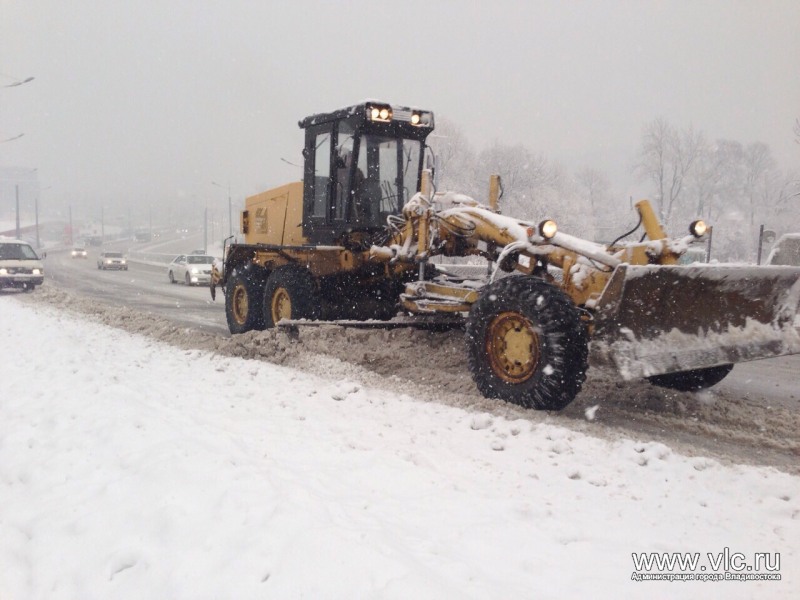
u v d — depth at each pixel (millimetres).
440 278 9016
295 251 10367
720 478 4375
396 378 7262
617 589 2977
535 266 6820
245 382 7219
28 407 6082
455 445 5000
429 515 3646
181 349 9516
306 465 4422
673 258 5938
